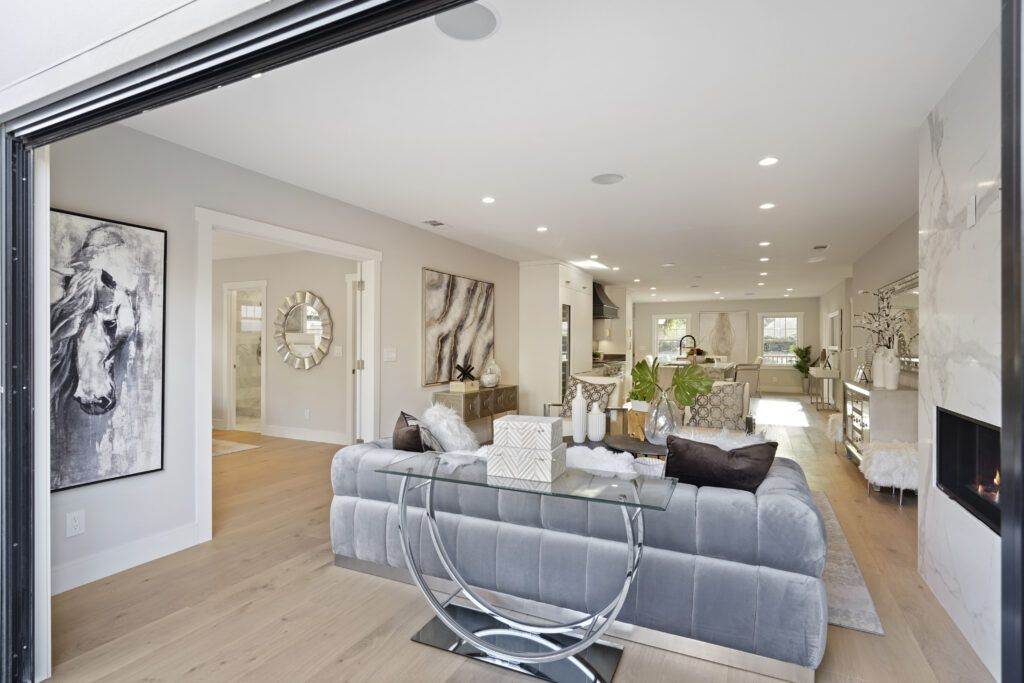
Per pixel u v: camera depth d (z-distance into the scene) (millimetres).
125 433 2840
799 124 2812
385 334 4883
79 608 2424
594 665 1997
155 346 2980
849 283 8469
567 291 7602
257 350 7793
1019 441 835
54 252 2551
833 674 1968
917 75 2293
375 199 4297
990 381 2008
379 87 2420
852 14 1870
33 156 1868
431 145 3129
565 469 2049
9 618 1796
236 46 1289
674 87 2414
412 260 5242
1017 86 862
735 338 14078
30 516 1851
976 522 2102
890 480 3959
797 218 4840
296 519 3611
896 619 2354
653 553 2090
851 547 3164
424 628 2271
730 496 1990
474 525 2449
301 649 2123
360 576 2760
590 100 2545
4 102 1770
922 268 2771
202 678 1937
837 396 9703
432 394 5570
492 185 3898
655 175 3648
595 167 3490
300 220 3965
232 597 2535
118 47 1477
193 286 3199
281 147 3170
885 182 3768
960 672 1981
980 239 2088
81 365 2658
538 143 3088
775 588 1901
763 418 8664
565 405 5277
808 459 5562
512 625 2268
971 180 2168
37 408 1896
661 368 10617
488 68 2250
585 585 2219
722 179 3719
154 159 3002
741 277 9070
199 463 3203
